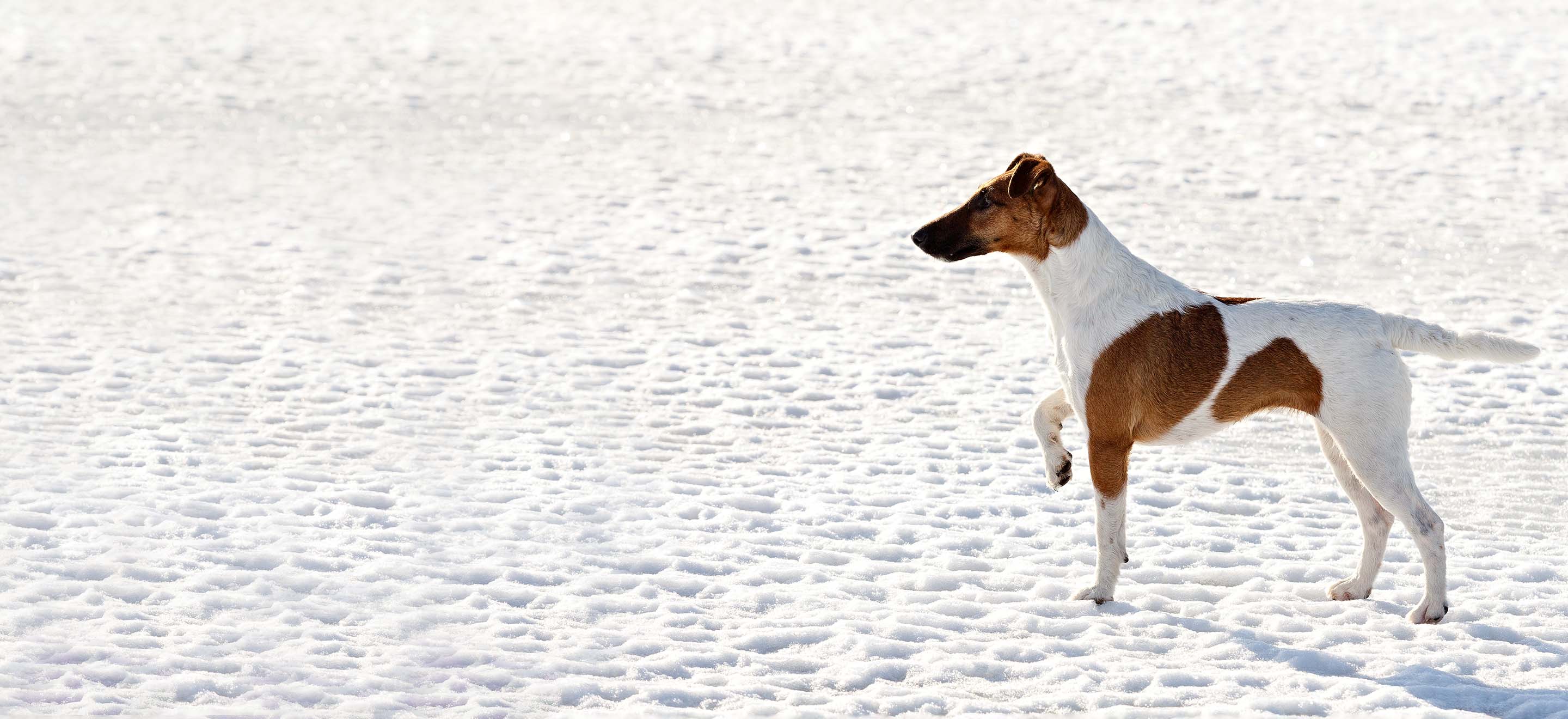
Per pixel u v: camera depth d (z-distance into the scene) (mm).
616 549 6855
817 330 11211
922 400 9547
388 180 16641
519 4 31672
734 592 6332
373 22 28969
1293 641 5910
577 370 10055
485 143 18750
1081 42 26641
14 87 21781
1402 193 15984
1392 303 11820
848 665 5570
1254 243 13883
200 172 16828
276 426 8641
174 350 10180
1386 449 5910
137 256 12977
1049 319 6344
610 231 14328
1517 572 6699
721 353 10531
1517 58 24047
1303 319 5953
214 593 6074
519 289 12188
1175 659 5703
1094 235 6109
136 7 30359
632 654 5641
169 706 5031
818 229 14484
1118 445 6180
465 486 7723
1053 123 20016
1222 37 27016
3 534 6680
